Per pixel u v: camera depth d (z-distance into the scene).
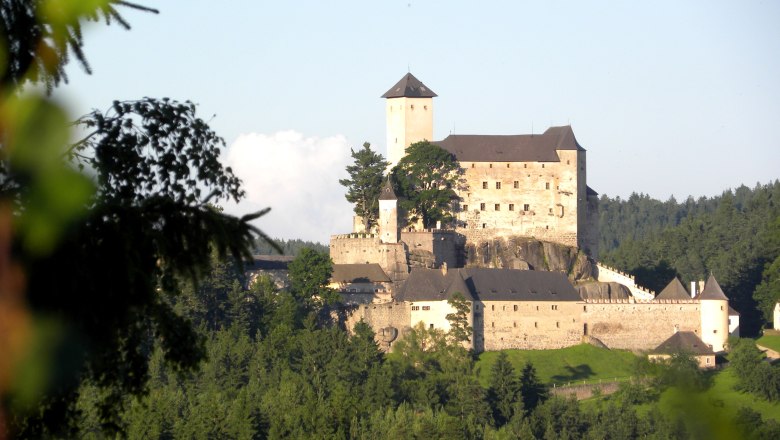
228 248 71.25
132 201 72.25
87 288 63.94
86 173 57.25
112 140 80.94
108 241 66.69
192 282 70.94
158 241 69.06
